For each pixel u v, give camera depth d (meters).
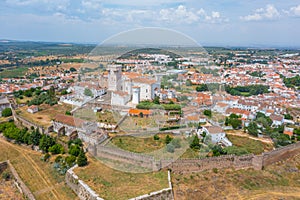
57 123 58.91
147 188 36.44
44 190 40.78
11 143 58.06
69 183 40.19
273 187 43.81
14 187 43.97
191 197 38.59
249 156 49.38
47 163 48.34
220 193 40.75
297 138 63.78
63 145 52.56
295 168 50.06
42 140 52.97
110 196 34.47
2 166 48.59
